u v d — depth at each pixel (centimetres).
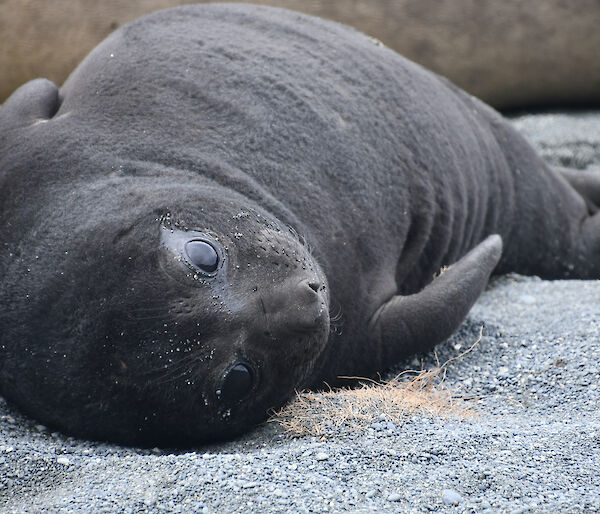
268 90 2114
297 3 3594
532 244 2823
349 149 2141
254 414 1745
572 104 3988
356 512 1396
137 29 2270
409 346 2075
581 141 3606
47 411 1712
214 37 2234
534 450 1573
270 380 1697
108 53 2183
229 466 1531
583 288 2433
